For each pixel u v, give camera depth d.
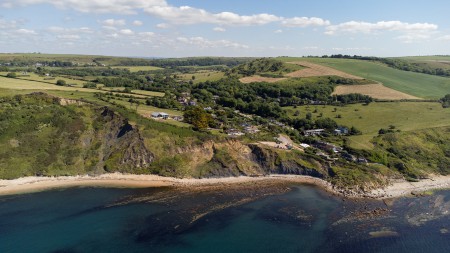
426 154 145.12
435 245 81.31
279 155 132.38
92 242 79.69
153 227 87.50
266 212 98.38
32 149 123.06
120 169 122.88
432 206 105.69
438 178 131.75
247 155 133.00
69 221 89.62
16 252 75.19
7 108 134.00
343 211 100.38
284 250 78.19
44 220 89.88
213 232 85.81
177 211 97.31
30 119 132.50
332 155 137.25
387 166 133.88
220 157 128.62
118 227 87.06
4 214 92.62
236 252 77.00
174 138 131.88
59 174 118.94
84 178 119.25
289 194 112.94
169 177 121.56
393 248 79.75
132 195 107.88
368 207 103.69
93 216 92.81
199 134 135.12
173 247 78.38
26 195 105.50
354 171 125.00
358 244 81.31
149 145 127.44
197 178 122.69
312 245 80.56
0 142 121.00
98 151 129.12
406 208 103.81
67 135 131.50
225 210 99.00
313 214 97.69
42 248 76.88
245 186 119.00
